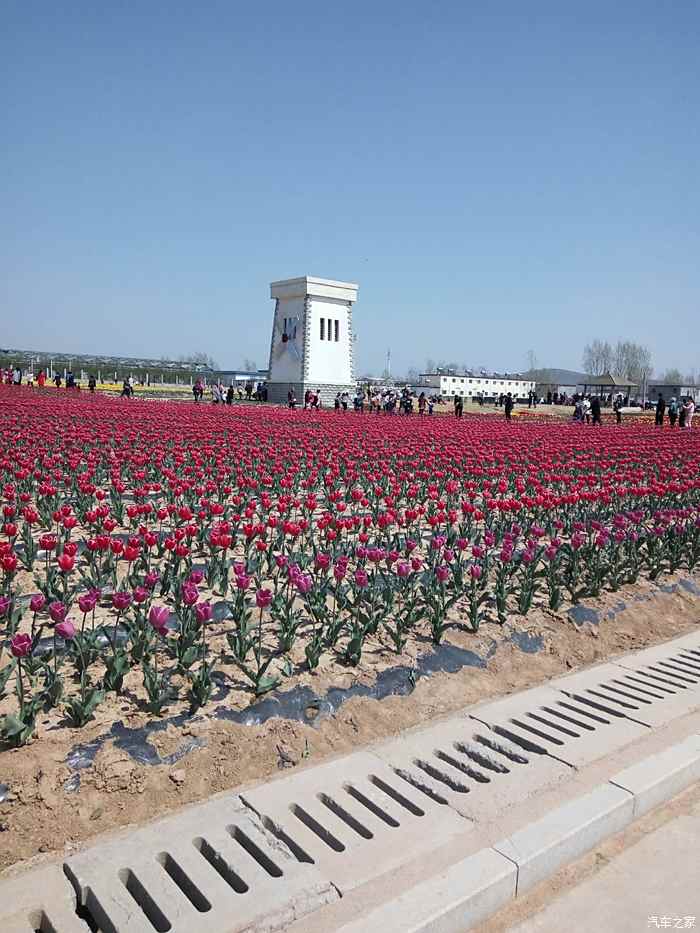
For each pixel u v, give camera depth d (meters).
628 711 7.08
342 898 4.43
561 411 72.62
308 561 9.77
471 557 11.19
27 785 5.19
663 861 5.17
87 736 5.72
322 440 24.69
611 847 5.32
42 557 10.17
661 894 4.84
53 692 5.96
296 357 71.31
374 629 7.84
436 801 5.54
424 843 4.95
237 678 6.82
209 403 60.31
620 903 4.75
